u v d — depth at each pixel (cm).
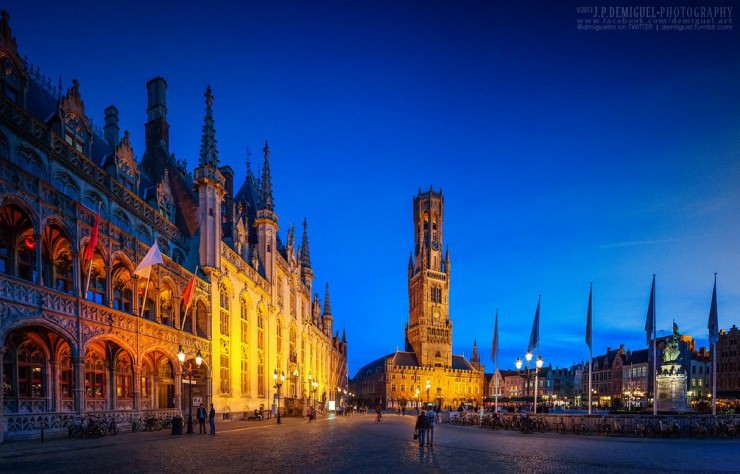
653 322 4284
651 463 2084
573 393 18262
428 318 19488
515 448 2703
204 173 4503
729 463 2102
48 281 2719
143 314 3459
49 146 2650
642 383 13862
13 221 2478
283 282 6925
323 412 9331
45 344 2653
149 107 5075
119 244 3081
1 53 2559
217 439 2905
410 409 16500
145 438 2758
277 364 6462
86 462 1856
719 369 12050
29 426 2391
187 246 4419
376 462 2044
